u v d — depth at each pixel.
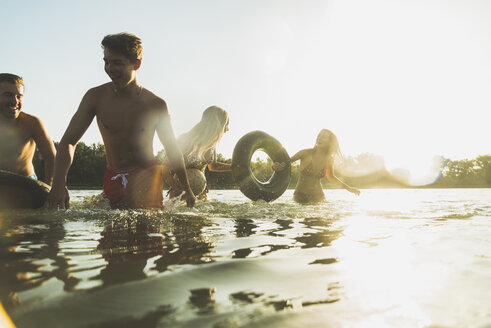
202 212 3.20
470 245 1.73
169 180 4.43
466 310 0.88
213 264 1.27
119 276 1.08
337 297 0.96
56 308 0.81
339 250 1.59
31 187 2.94
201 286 1.02
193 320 0.77
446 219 2.89
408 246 1.70
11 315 0.77
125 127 3.42
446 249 1.63
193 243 1.66
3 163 3.51
